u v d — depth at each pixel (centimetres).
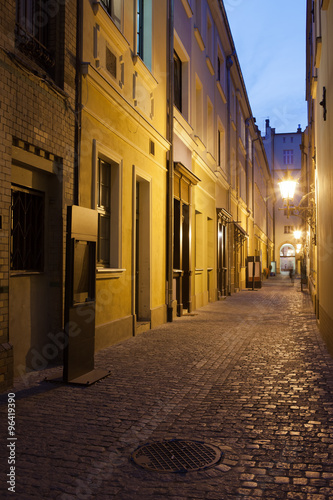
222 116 2134
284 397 527
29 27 630
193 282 1560
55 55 678
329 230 780
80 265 598
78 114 715
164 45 1200
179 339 933
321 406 493
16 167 597
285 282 4050
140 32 1071
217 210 1997
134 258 966
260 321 1260
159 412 472
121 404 498
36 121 605
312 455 365
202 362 714
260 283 3050
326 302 862
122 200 905
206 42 1742
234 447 382
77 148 711
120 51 888
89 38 753
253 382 595
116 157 871
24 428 421
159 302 1173
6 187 539
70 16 697
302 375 634
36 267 655
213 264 1936
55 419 446
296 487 312
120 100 871
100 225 845
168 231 1227
